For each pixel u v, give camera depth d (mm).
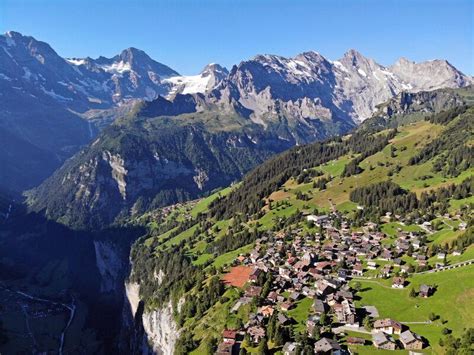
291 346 160500
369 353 156375
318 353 155875
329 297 192000
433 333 163500
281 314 181750
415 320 173375
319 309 182000
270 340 171500
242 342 176750
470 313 168000
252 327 178375
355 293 199500
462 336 154500
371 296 195375
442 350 153625
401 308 182500
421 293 186875
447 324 166750
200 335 199250
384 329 168250
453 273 197250
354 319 173250
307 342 162625
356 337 165500
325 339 160000
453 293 181375
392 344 158000
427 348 156625
